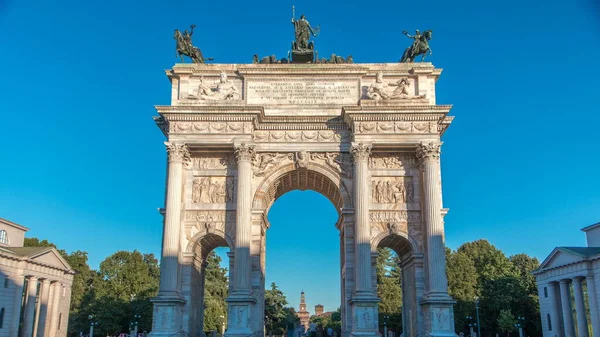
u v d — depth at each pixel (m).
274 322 146.62
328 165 56.72
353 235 54.78
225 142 55.03
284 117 56.53
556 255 96.75
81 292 128.62
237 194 54.19
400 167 56.62
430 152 54.41
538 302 112.81
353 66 58.41
